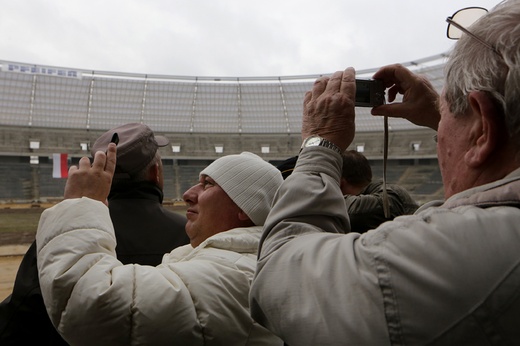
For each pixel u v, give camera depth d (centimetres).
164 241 212
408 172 3175
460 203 88
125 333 123
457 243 78
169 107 3441
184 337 124
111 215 209
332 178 112
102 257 132
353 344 81
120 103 3366
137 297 124
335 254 91
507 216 78
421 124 134
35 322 164
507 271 73
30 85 3155
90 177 149
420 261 78
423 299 76
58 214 135
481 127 89
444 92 100
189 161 3444
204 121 3484
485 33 90
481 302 73
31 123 3172
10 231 1730
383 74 135
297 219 107
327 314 84
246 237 156
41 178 2977
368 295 81
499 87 85
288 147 3481
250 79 3394
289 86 3472
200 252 153
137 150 207
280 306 92
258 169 176
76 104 3278
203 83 3456
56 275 125
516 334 72
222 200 173
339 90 123
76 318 123
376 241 86
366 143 3334
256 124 3506
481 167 90
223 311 131
